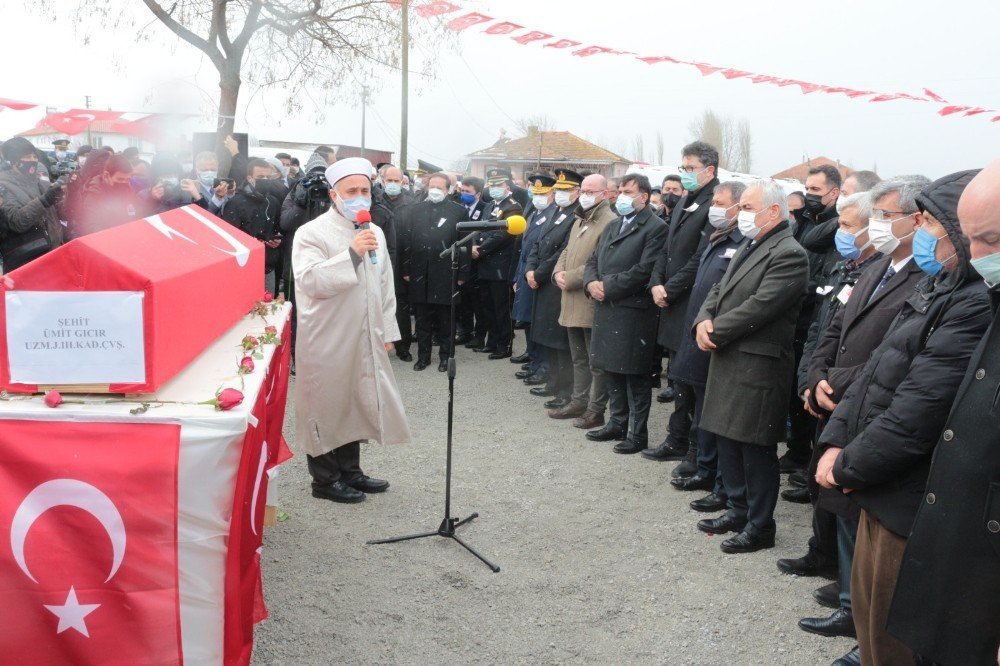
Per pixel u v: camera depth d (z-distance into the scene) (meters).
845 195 4.36
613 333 5.37
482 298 8.53
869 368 2.57
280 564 3.70
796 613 3.42
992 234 1.89
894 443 2.27
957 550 1.97
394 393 4.41
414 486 4.76
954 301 2.26
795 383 4.97
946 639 2.00
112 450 1.95
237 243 3.27
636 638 3.21
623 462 5.31
